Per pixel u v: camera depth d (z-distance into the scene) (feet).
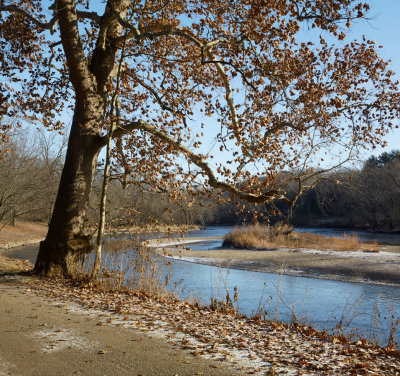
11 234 136.26
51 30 41.50
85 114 38.75
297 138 42.42
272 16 36.29
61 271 37.04
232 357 17.63
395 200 206.59
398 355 20.04
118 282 35.73
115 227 40.57
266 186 36.81
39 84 50.49
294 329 25.98
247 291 57.06
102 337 19.65
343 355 19.12
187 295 47.21
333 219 253.24
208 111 44.39
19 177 90.48
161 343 19.22
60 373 14.85
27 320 21.89
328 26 33.40
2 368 15.02
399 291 60.03
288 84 36.37
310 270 80.07
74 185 38.19
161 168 38.42
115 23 40.06
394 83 39.63
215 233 217.36
